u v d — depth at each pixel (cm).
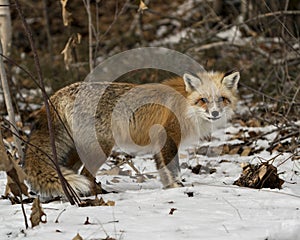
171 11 3219
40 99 2011
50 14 3059
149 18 3169
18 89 1877
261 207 845
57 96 1100
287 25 2066
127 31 3052
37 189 994
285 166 1177
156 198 921
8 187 896
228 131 1595
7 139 1523
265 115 1734
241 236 694
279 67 1825
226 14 2697
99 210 842
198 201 887
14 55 2322
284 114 1590
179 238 693
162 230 732
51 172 980
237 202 875
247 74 2077
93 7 3119
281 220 761
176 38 2911
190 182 1101
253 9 2197
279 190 962
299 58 1845
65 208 868
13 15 3025
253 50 2102
